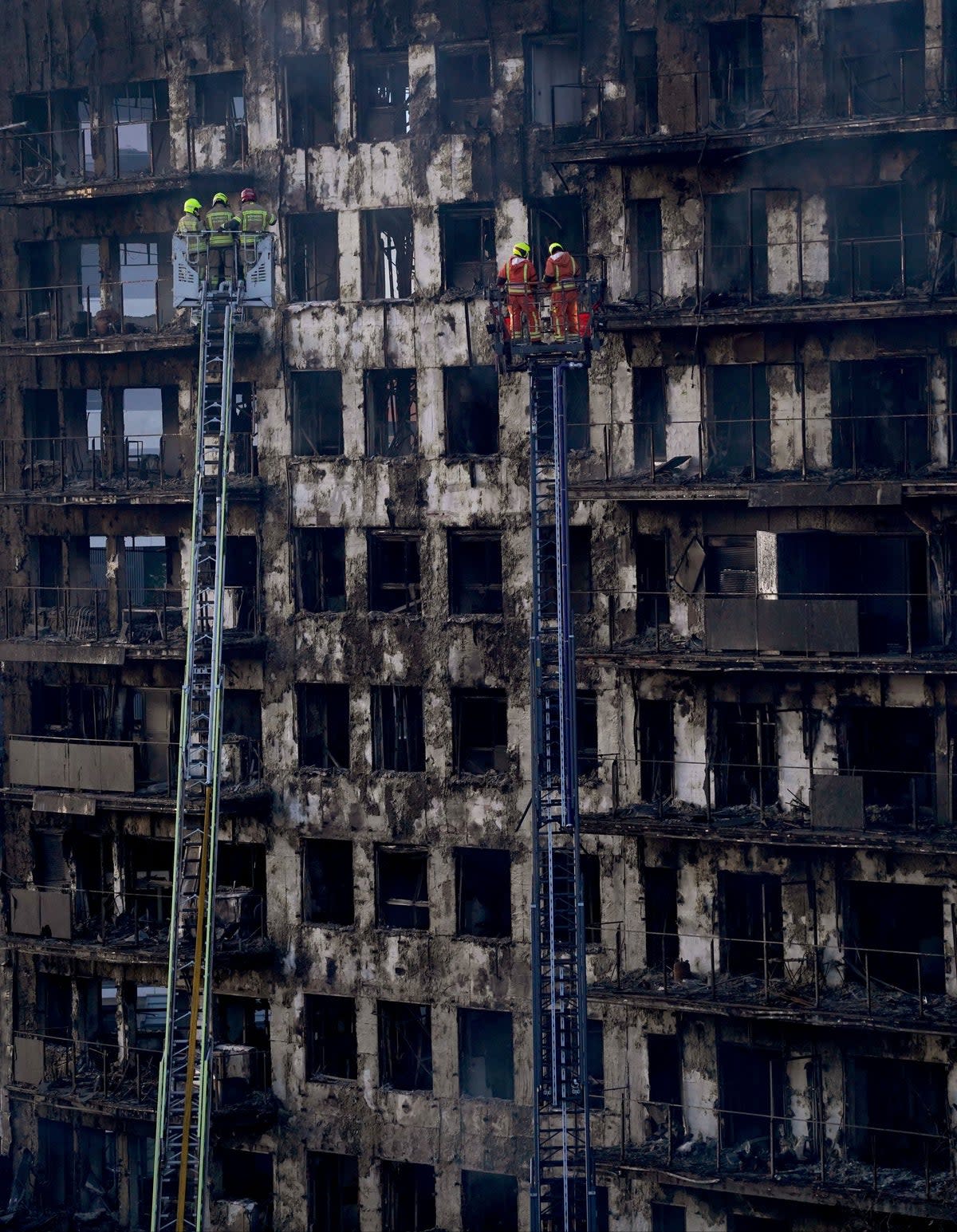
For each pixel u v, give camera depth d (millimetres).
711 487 112938
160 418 160875
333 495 125250
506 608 120938
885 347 112812
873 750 114812
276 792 127125
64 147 133750
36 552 134500
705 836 113000
